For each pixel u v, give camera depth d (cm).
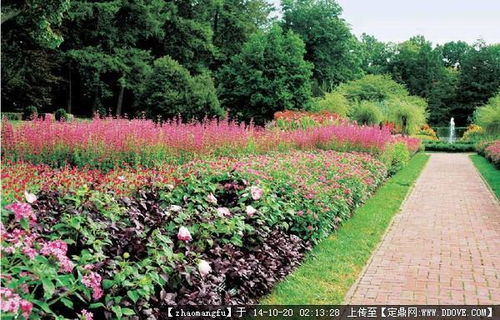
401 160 1697
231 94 3278
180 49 3562
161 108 2547
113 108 3562
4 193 410
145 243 337
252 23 3944
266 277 437
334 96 3259
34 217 287
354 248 629
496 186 1301
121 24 3259
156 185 494
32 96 2789
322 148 1307
